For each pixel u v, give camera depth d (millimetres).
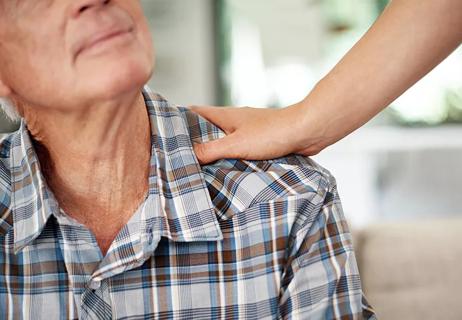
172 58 3352
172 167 744
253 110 833
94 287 709
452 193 3131
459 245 1302
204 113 851
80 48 625
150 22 3334
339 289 752
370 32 771
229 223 742
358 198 3215
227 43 3324
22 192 732
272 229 743
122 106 660
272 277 740
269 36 3283
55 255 725
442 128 3117
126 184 724
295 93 3301
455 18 735
